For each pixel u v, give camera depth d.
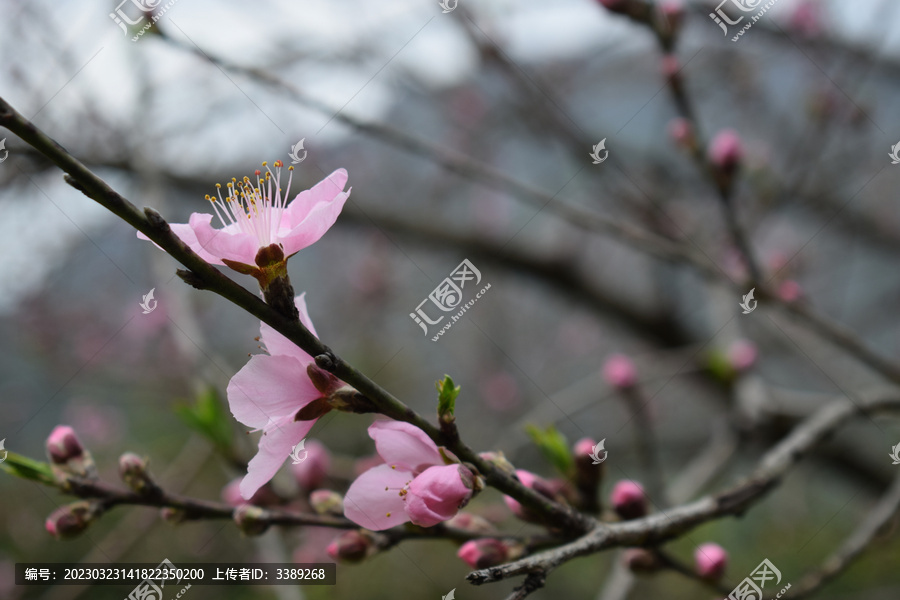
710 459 3.57
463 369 7.28
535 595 5.47
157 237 1.17
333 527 1.79
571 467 1.91
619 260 7.80
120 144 3.79
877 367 2.97
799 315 3.01
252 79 2.71
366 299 7.32
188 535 4.15
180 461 4.03
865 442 5.77
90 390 6.67
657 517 1.68
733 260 4.20
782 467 2.17
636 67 6.09
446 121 6.51
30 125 1.07
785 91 5.44
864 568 5.34
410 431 1.45
